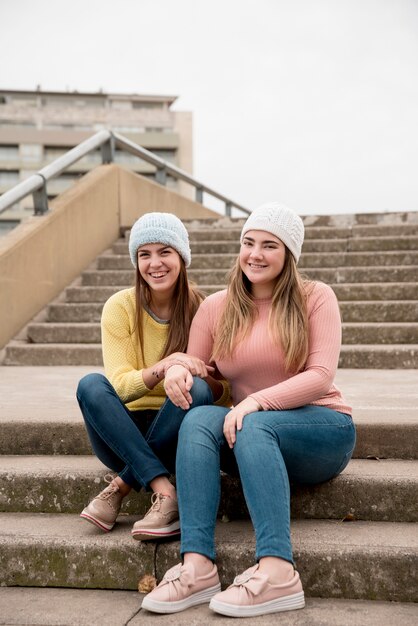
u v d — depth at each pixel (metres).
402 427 2.48
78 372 4.30
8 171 52.28
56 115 53.03
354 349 4.27
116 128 53.16
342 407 2.22
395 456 2.49
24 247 5.03
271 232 2.16
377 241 6.13
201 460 1.96
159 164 8.05
